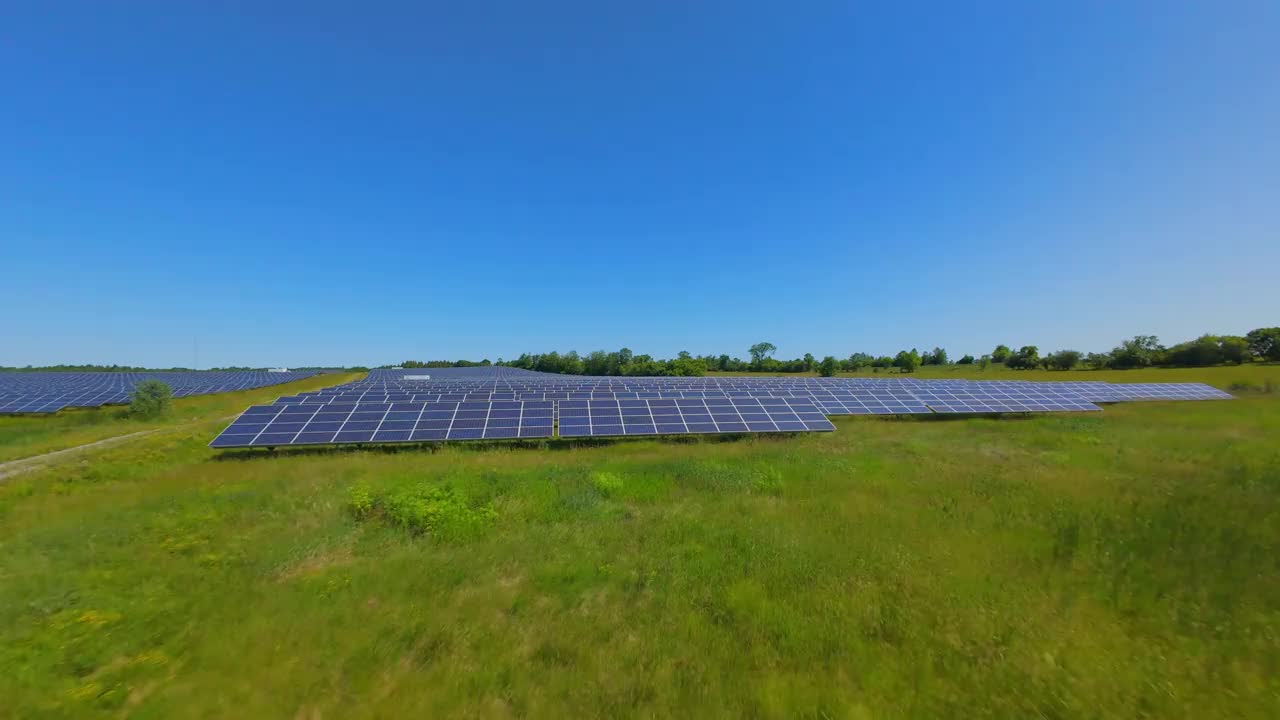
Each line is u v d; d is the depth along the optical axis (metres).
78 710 4.85
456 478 13.84
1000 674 5.20
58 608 6.86
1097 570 7.64
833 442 20.72
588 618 6.55
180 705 4.93
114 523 10.58
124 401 39.38
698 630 6.21
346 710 4.87
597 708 4.84
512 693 5.07
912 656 5.60
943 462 15.93
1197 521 9.51
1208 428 22.11
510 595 7.21
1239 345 68.56
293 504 11.87
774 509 11.14
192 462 17.75
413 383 57.69
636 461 17.14
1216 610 6.41
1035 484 12.63
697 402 25.86
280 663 5.60
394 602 7.02
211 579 7.83
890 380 50.09
